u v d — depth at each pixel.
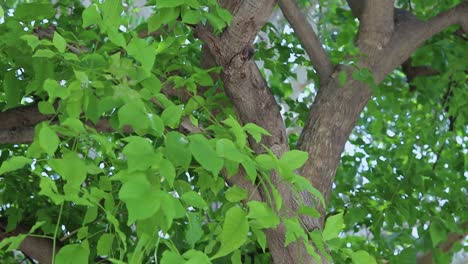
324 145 3.68
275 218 2.15
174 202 1.94
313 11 8.59
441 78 4.76
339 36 4.88
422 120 5.10
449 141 5.23
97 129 3.16
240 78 3.16
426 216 4.29
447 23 4.16
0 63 3.06
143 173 1.98
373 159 5.04
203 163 2.05
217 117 3.44
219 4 3.00
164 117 2.23
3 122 3.40
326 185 3.65
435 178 4.56
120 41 2.36
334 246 2.41
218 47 3.04
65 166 2.10
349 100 3.76
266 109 3.25
